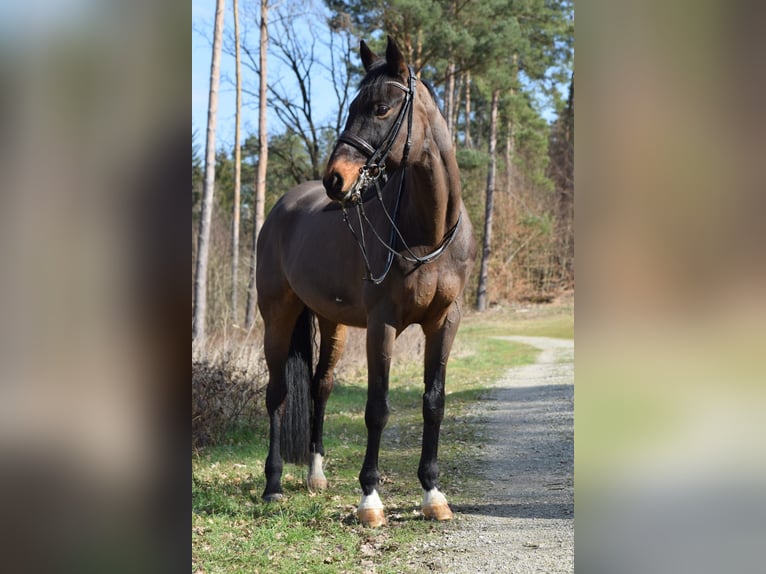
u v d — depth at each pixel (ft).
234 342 26.02
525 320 84.69
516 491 15.56
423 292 12.54
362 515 13.06
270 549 11.75
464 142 109.50
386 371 12.89
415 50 60.49
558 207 111.55
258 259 16.90
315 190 16.60
